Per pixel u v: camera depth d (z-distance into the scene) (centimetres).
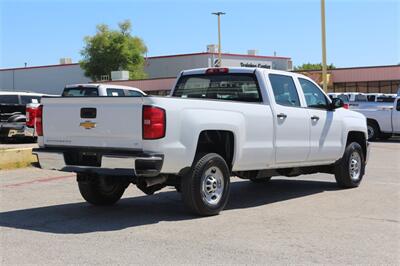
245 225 729
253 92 900
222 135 812
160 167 705
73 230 702
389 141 2527
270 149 871
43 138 803
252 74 902
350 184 1074
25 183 1141
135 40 8231
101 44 8119
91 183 845
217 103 788
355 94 2747
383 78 4953
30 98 2166
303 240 649
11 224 739
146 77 8006
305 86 995
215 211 789
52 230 702
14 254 589
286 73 951
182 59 7606
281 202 919
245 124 824
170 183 799
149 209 848
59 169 773
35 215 802
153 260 566
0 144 2086
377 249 612
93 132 745
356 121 1098
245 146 824
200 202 766
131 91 1788
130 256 580
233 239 652
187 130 735
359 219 772
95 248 612
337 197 969
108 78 8019
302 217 786
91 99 746
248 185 1133
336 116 1034
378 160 1639
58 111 781
